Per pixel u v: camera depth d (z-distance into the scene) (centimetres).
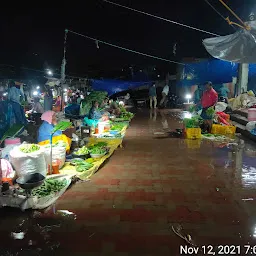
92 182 646
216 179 659
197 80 1848
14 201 508
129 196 568
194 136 1117
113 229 445
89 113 1270
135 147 980
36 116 1250
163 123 1548
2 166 587
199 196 566
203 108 1231
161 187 614
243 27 815
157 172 711
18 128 774
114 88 2375
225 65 1647
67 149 800
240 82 1647
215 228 446
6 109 830
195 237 422
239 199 550
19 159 575
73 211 506
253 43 816
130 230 442
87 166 707
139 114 2016
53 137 781
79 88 3191
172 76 2828
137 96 3192
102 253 386
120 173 706
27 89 2181
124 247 399
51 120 787
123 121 1556
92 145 906
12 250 397
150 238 420
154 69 3262
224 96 1698
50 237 426
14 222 471
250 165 763
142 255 381
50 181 595
